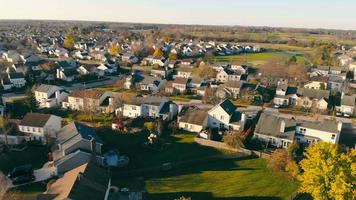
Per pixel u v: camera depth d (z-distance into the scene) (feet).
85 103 288.92
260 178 187.73
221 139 238.07
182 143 233.35
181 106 292.61
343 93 344.28
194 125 254.06
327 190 138.00
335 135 228.43
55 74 423.23
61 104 308.81
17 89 367.86
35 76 406.41
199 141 232.53
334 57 603.26
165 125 261.65
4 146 209.87
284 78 426.10
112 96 300.20
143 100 284.41
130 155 212.43
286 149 210.79
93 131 226.58
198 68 474.49
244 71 469.16
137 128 252.42
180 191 171.63
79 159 188.14
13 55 513.86
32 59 506.07
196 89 371.76
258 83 404.98
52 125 233.35
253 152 215.72
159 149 221.46
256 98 344.28
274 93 369.30
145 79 384.47
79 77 419.33
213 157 209.67
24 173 179.11
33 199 141.28
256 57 654.53
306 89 343.87
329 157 140.26
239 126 251.19
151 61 544.62
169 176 189.06
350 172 133.69
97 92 303.07
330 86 409.49
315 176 140.05
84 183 144.97
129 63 537.24
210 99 342.23
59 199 134.51
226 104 269.44
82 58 583.99
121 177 185.26
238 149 218.59
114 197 162.30
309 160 147.02
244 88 357.61
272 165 194.80
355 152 139.44
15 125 234.99
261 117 244.83
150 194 167.53
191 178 187.11
